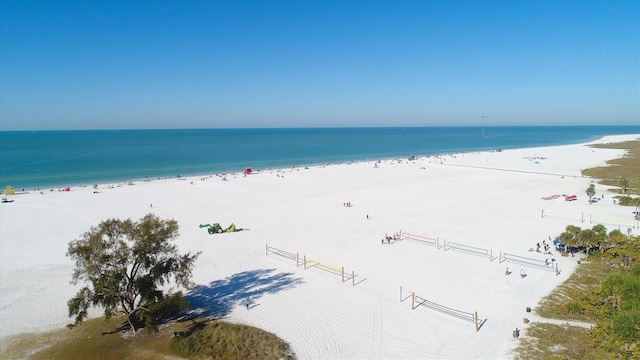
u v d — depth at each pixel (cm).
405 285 3606
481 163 12794
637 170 10081
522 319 2970
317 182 9438
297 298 3378
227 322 2986
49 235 5234
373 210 6569
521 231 5238
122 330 2925
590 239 4162
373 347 2645
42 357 2597
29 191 8300
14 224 5766
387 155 16725
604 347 2467
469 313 3077
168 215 6303
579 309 2984
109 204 7081
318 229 5484
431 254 4419
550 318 2967
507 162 12925
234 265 4172
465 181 9375
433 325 2911
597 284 3519
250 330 2839
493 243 4756
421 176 10256
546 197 7306
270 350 2606
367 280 3731
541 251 4447
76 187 8794
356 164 12962
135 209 6706
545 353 2508
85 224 5766
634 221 5588
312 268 4056
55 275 3934
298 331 2858
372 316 3055
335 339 2748
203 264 4203
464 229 5369
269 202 7262
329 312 3127
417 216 6125
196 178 10106
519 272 3875
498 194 7750
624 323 2341
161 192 8225
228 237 5144
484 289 3503
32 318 3102
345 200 7388
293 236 5162
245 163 13712
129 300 2917
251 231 5416
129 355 2608
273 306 3241
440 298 3338
